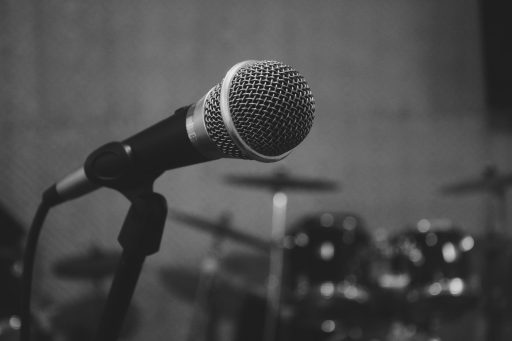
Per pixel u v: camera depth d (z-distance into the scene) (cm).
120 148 64
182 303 338
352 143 352
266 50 349
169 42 345
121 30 344
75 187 71
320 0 354
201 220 271
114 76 342
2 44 337
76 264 276
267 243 281
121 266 66
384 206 351
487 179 283
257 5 351
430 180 357
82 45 341
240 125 56
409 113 358
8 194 335
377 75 357
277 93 56
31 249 77
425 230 278
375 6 359
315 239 268
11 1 338
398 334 283
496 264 312
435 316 280
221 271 337
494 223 350
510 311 318
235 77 57
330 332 304
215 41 347
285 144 58
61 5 341
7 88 337
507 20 346
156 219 65
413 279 270
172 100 343
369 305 265
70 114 340
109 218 340
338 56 354
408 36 360
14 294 180
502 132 362
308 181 276
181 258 340
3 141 337
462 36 363
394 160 355
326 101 352
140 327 337
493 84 351
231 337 335
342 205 348
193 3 347
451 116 361
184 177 342
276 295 303
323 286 264
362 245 271
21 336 75
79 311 330
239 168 343
